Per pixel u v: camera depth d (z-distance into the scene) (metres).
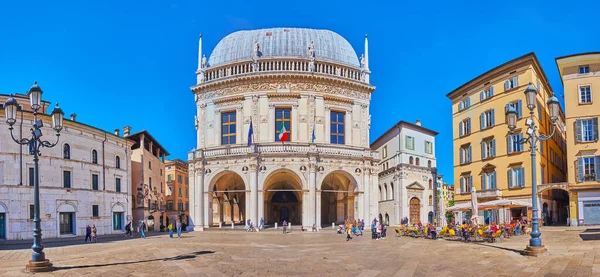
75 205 51.66
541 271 18.73
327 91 59.81
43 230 47.62
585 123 49.91
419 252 27.77
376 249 30.31
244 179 55.22
